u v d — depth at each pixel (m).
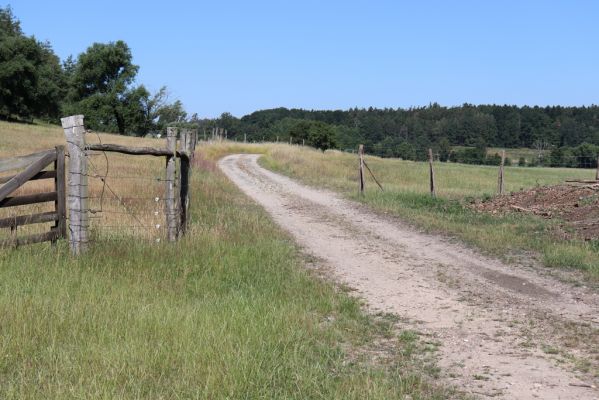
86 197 8.62
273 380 4.68
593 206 14.09
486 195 19.52
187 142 10.69
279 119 159.75
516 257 10.76
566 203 15.45
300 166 38.03
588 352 5.94
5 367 4.58
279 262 9.70
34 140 41.12
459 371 5.41
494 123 128.38
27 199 8.35
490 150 116.69
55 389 4.15
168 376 4.64
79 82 96.31
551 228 12.96
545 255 10.58
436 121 139.88
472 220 15.07
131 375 4.52
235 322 5.90
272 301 7.14
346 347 5.98
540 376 5.29
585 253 10.39
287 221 15.59
